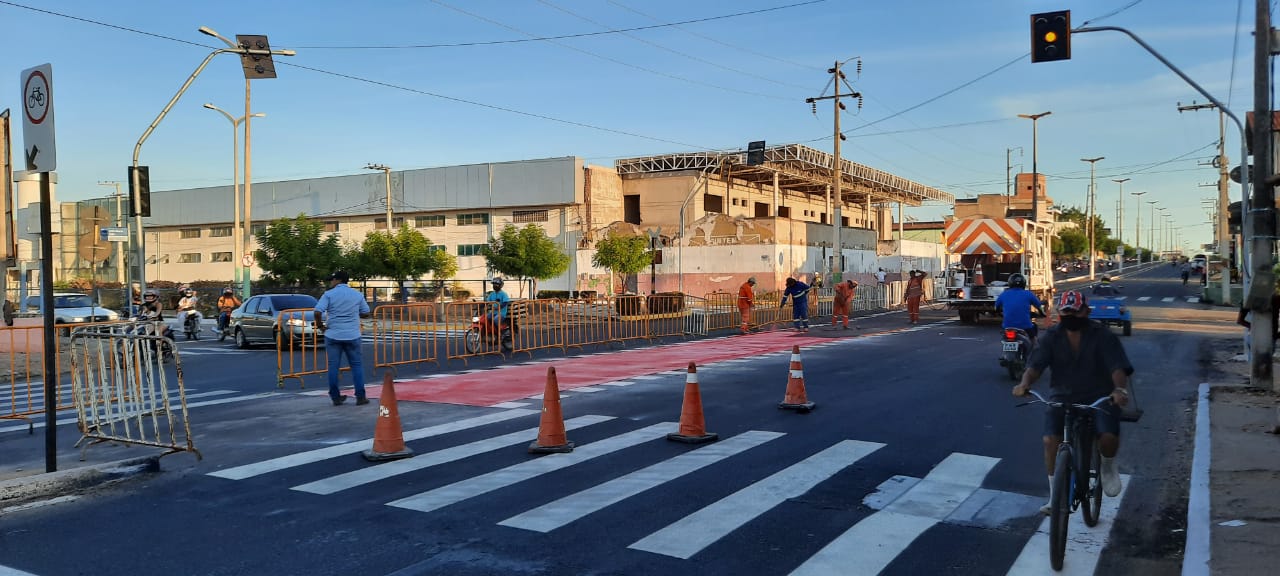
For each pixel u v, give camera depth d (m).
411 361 17.11
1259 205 12.82
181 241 75.81
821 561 5.45
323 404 12.30
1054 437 5.92
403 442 8.58
